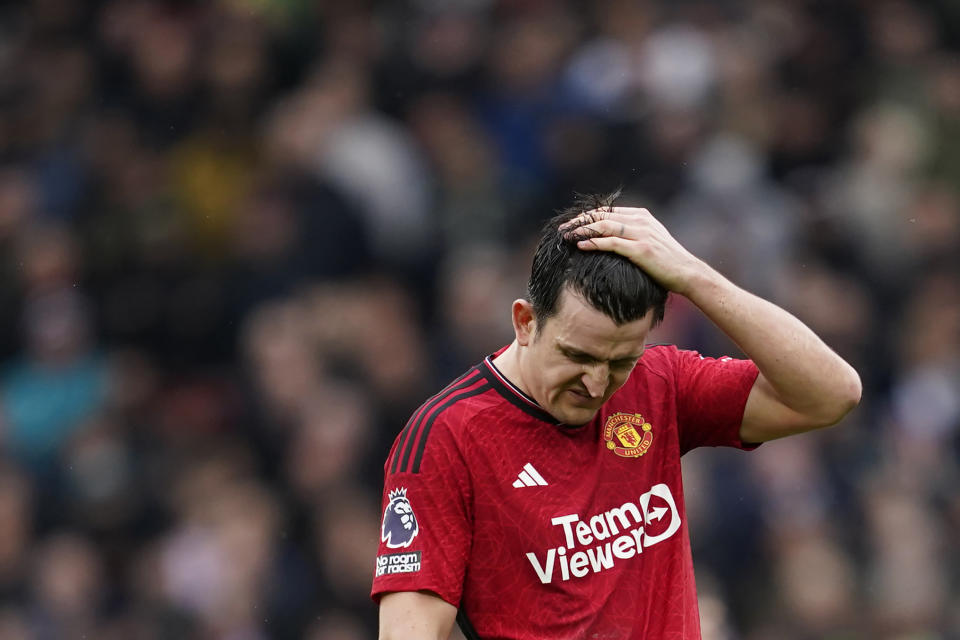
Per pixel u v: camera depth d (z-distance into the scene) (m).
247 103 38.44
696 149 36.50
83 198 38.38
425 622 11.77
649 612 12.08
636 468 12.25
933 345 35.88
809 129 38.84
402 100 38.59
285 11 39.28
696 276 11.74
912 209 37.94
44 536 32.81
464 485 11.88
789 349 12.01
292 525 30.42
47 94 40.56
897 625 29.94
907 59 40.94
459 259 36.22
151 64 39.09
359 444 31.12
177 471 33.19
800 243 36.72
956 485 33.41
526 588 11.89
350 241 35.19
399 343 32.84
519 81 38.44
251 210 36.25
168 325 36.00
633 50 37.66
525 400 11.95
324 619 29.50
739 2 40.75
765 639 28.81
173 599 30.27
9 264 37.09
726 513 29.41
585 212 11.87
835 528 31.02
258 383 32.66
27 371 35.69
